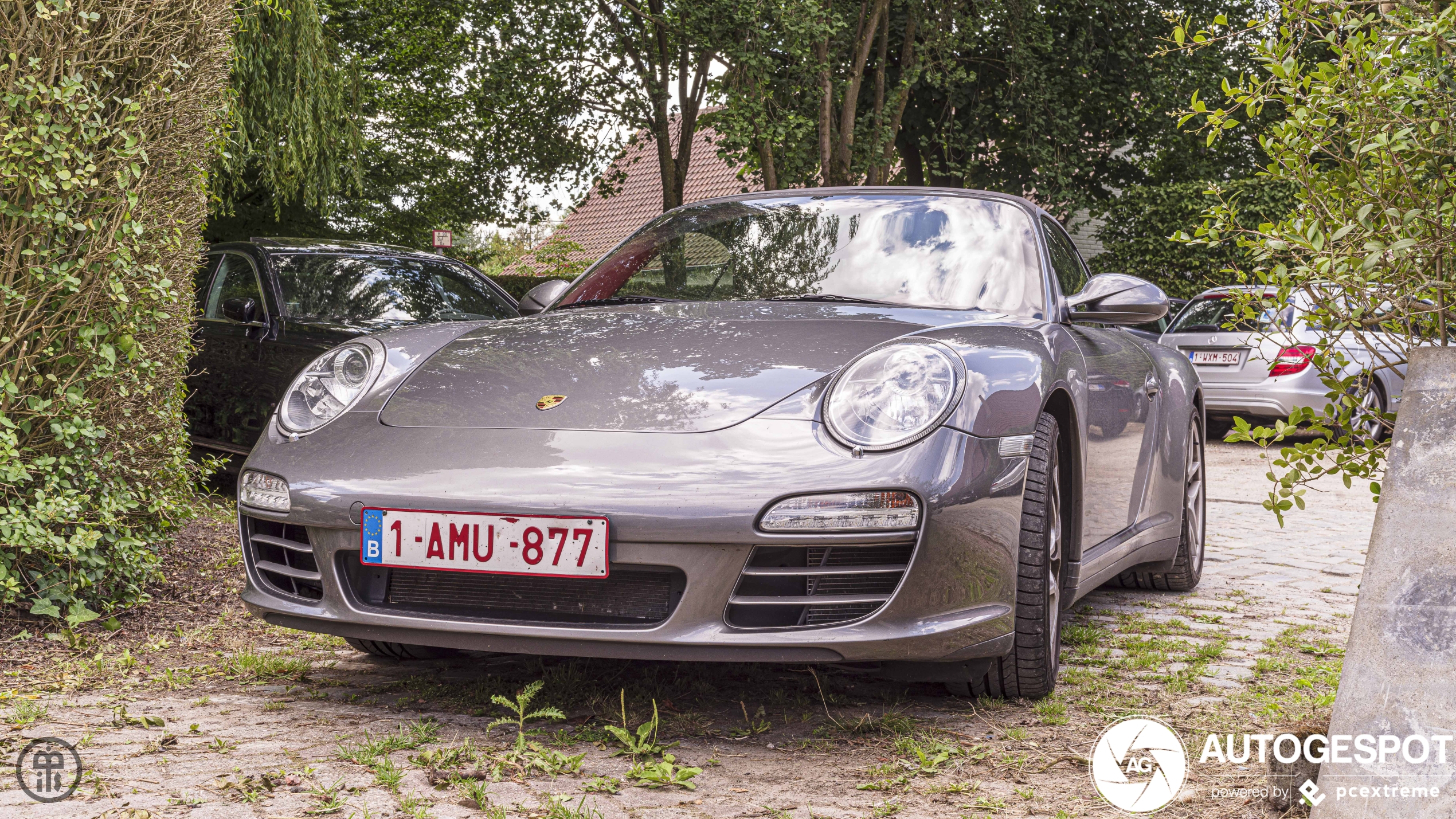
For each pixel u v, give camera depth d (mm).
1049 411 2850
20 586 3275
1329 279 2121
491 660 3094
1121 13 17344
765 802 2027
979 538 2377
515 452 2379
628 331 2863
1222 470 9203
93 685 2750
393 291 6312
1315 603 4207
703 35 12336
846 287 3215
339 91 11047
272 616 2598
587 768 2184
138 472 3643
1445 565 1699
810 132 13609
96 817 1822
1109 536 3469
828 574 2279
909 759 2277
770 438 2324
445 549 2324
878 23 14578
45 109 2996
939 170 17797
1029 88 16766
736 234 3539
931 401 2396
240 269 6293
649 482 2264
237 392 5902
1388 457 1862
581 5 15594
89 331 3197
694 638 2236
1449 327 2209
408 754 2232
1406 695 1678
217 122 3764
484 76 16391
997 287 3189
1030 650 2625
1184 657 3254
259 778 2049
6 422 3068
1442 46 2041
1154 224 17719
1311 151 2217
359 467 2459
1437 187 2090
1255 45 2283
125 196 3230
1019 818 1961
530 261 21500
